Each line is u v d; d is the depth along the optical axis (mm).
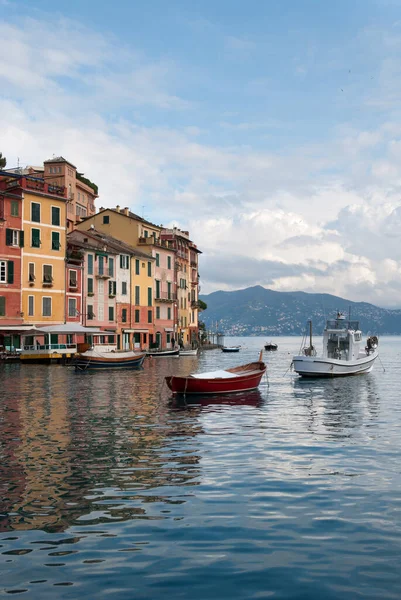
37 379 39250
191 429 19047
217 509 10531
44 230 61750
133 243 84312
